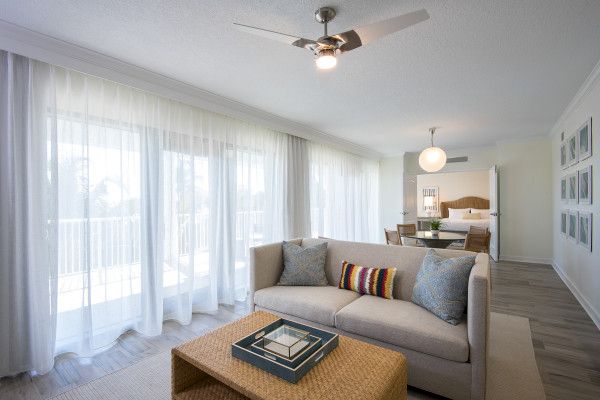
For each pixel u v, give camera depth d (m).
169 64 2.64
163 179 3.02
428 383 1.87
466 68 2.69
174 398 1.58
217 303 3.45
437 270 2.17
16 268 2.14
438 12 1.89
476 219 9.22
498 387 1.98
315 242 3.21
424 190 10.88
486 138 5.71
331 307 2.30
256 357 1.44
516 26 2.04
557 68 2.69
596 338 2.66
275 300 2.58
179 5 1.84
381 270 2.55
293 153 4.70
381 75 2.84
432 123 4.58
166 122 3.06
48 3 1.82
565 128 4.25
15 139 2.13
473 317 1.72
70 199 2.43
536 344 2.56
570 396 1.90
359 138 5.63
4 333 2.09
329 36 1.67
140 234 2.86
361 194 6.66
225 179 3.62
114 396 1.95
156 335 2.83
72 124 2.44
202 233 3.39
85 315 2.46
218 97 3.37
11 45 2.07
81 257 2.47
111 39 2.23
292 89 3.20
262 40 2.25
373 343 2.07
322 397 1.23
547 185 5.58
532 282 4.42
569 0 1.78
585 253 3.41
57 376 2.16
